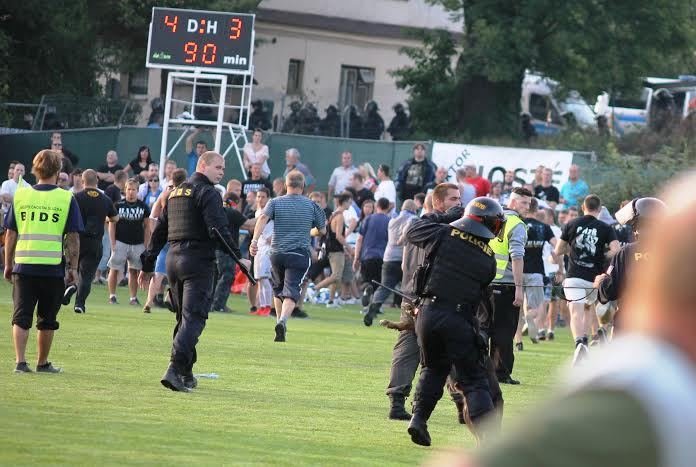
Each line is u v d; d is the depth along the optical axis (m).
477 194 71.50
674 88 127.38
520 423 4.39
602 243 42.75
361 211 74.44
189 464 20.44
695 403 4.33
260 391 31.52
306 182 78.38
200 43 82.25
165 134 81.25
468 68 113.56
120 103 99.56
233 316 57.97
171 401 28.25
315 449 23.12
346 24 143.00
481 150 83.62
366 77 145.00
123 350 38.78
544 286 48.91
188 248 30.23
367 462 22.06
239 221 57.84
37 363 32.69
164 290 62.56
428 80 121.50
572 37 112.38
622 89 118.94
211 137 91.25
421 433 23.81
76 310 52.09
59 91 112.50
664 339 4.51
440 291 23.34
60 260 31.08
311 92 115.56
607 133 108.62
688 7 117.50
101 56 117.75
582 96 116.81
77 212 31.44
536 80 133.75
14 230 31.17
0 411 24.91
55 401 26.84
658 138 101.56
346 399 31.14
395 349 28.48
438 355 23.67
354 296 72.69
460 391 24.11
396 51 145.88
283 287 46.75
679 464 4.25
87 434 22.83
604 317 42.91
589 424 4.25
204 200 30.09
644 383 4.35
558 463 4.20
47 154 31.03
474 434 23.45
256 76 139.12
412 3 148.50
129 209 58.91
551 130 131.12
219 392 30.72
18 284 31.12
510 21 113.50
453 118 120.12
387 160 88.00
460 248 23.42
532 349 51.88
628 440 4.23
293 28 139.88
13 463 19.48
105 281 74.50
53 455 20.42
